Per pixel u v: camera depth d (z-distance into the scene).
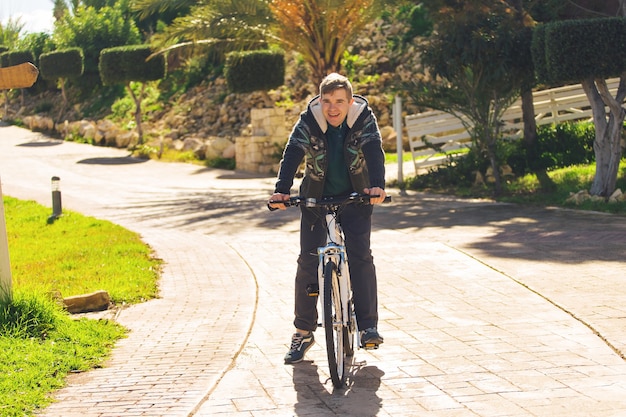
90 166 28.66
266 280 8.96
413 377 5.23
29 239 13.20
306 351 5.69
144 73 32.78
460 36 16.64
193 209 17.30
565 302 7.22
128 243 12.04
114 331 6.61
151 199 19.55
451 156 19.72
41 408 4.70
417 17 33.09
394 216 14.84
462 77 17.33
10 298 6.49
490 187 18.06
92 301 7.69
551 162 18.83
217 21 23.06
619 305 7.03
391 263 9.52
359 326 5.26
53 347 5.83
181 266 10.04
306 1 22.14
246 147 26.69
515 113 20.38
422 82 18.33
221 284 8.80
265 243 11.94
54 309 6.74
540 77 14.88
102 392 5.01
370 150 5.12
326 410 4.65
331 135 5.23
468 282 8.29
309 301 5.53
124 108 38.94
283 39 23.53
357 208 5.31
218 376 5.32
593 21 13.86
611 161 14.84
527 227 12.30
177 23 24.06
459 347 5.91
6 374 5.13
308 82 33.22
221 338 6.38
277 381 5.23
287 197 5.10
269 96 32.78
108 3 49.44
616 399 4.69
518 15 17.33
